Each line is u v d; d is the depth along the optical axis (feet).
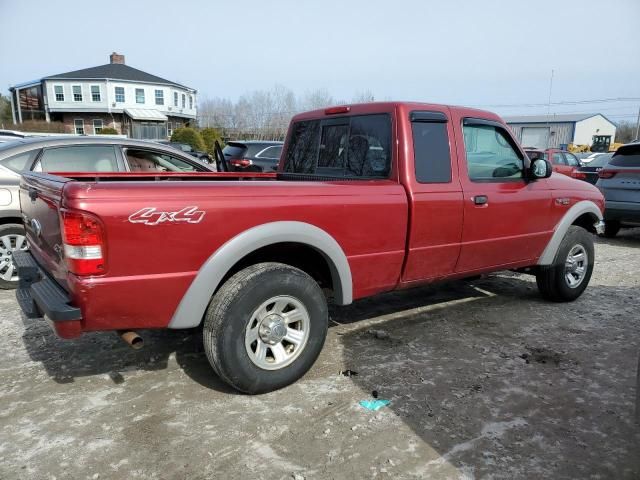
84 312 9.16
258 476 8.46
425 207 12.91
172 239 9.55
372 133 13.57
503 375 12.21
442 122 13.48
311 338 11.46
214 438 9.48
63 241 9.06
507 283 20.45
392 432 9.74
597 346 14.07
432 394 11.23
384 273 12.73
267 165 41.88
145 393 11.12
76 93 152.87
